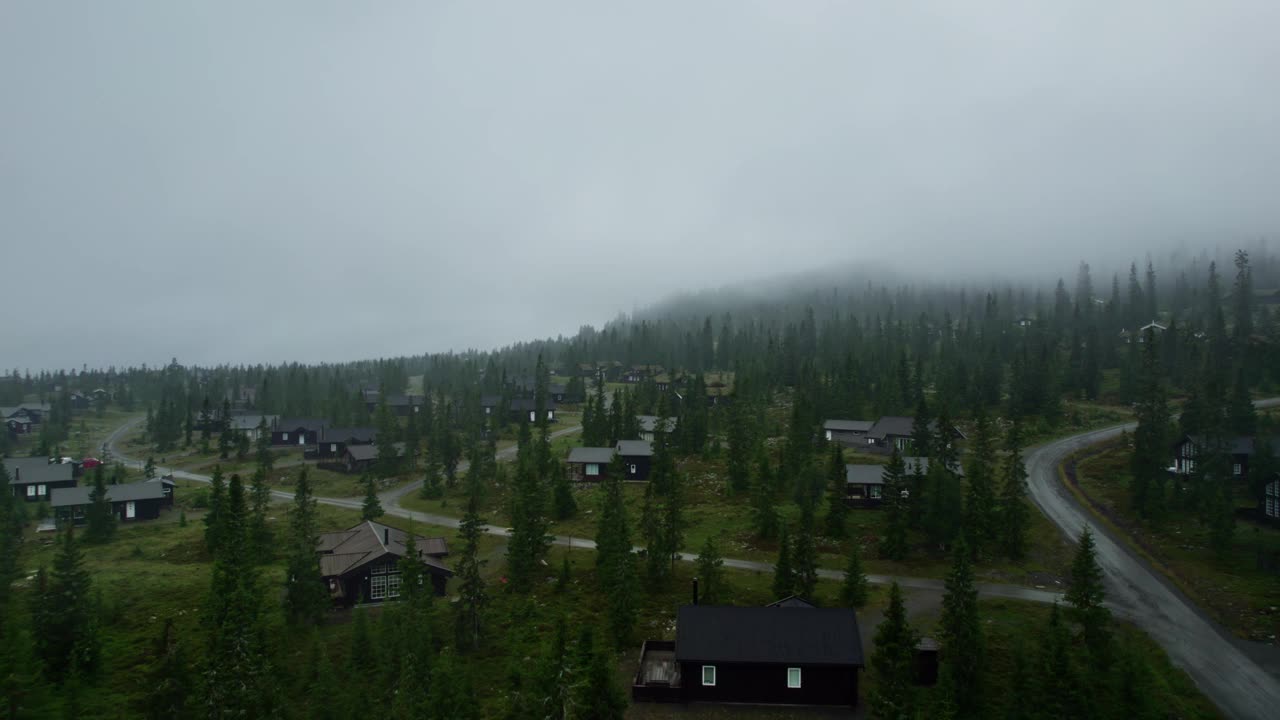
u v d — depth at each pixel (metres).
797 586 59.28
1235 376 138.12
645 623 57.31
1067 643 41.72
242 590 52.34
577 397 193.00
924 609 58.06
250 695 39.91
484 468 109.38
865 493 88.00
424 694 40.31
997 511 74.69
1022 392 131.75
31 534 88.94
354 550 65.19
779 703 45.16
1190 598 59.28
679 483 80.31
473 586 53.34
